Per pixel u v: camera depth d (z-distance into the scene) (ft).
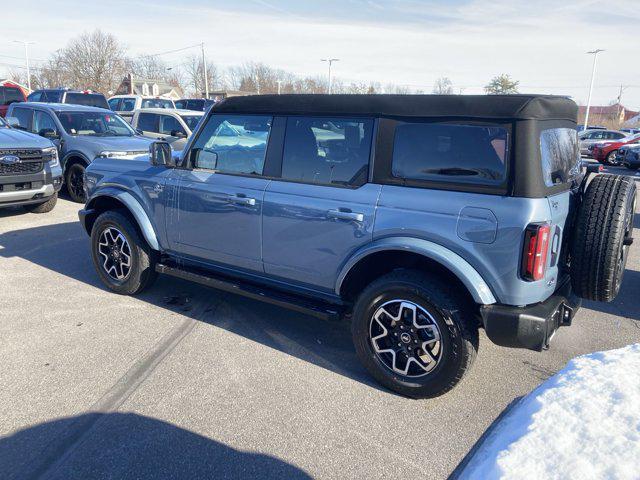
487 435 5.27
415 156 11.08
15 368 12.45
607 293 11.12
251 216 13.43
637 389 5.09
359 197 11.65
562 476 4.14
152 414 10.69
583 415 4.79
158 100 66.64
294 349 13.85
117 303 16.67
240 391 11.67
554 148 10.85
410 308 11.12
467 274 10.34
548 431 4.67
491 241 10.10
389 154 11.38
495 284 10.27
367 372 12.73
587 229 10.89
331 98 12.17
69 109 35.14
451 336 10.69
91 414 10.65
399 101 11.23
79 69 214.07
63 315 15.64
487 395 11.78
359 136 11.82
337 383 12.15
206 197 14.32
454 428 10.48
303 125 12.72
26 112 35.73
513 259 9.97
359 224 11.59
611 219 10.71
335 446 9.84
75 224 27.43
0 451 9.46
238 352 13.56
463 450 9.79
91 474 8.92
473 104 10.36
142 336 14.33
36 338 14.06
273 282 13.84
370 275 12.50
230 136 14.06
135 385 11.80
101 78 215.92
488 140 10.25
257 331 14.92
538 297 10.29
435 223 10.64
